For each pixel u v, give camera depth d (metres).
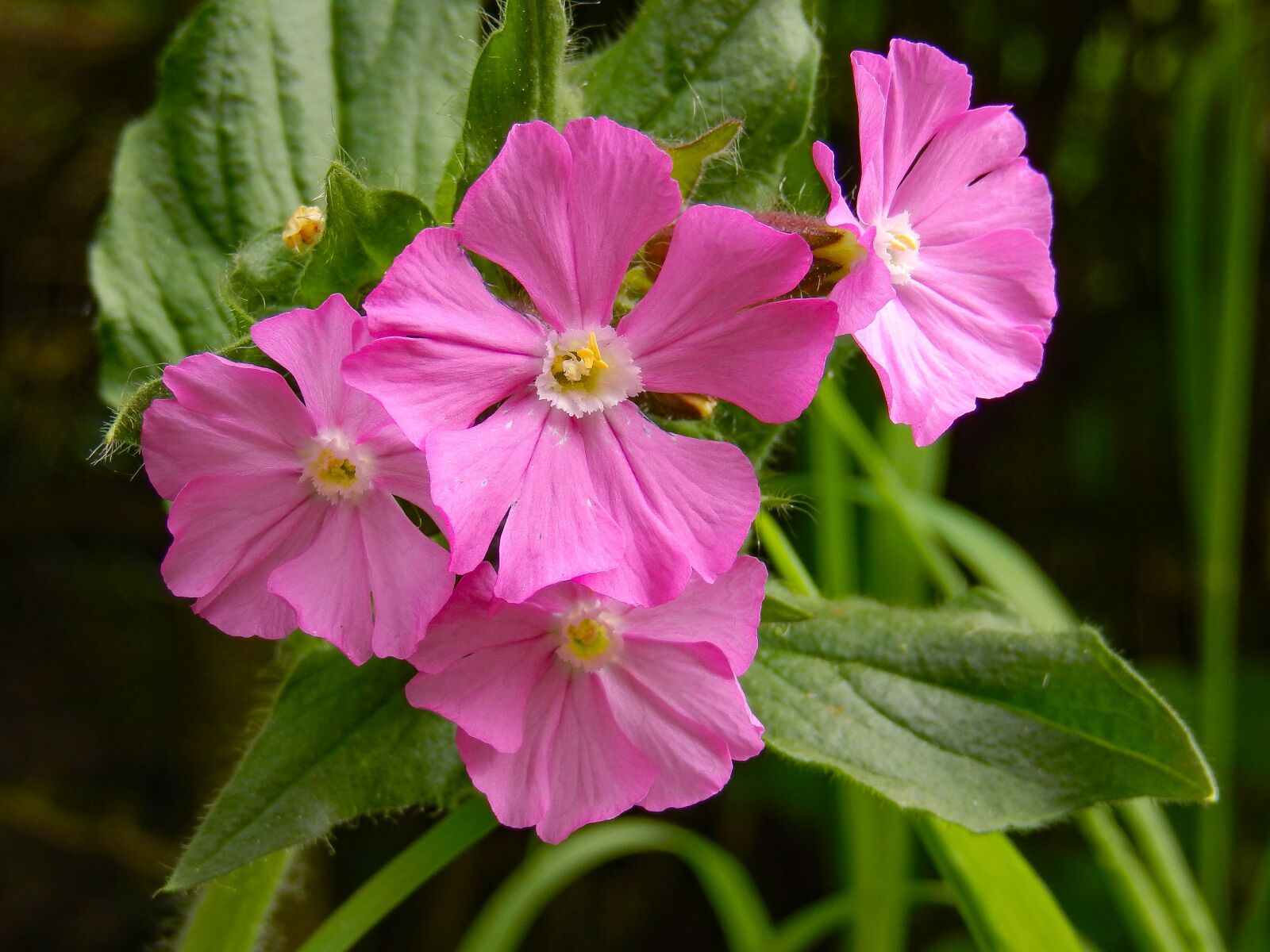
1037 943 0.14
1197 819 0.22
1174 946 0.15
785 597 0.13
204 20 0.14
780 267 0.11
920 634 0.13
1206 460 0.18
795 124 0.13
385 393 0.11
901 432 0.17
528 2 0.12
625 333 0.11
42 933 0.25
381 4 0.15
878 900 0.16
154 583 0.28
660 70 0.13
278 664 0.14
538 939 0.26
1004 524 0.26
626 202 0.11
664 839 0.17
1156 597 0.25
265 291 0.13
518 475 0.11
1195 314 0.18
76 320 0.27
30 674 0.28
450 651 0.11
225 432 0.11
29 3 0.26
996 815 0.13
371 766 0.12
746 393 0.11
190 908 0.14
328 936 0.13
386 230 0.12
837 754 0.13
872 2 0.22
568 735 0.12
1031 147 0.24
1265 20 0.20
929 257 0.13
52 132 0.26
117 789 0.27
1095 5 0.23
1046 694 0.13
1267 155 0.23
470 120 0.12
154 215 0.14
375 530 0.11
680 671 0.12
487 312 0.11
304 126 0.14
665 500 0.11
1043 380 0.25
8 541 0.28
